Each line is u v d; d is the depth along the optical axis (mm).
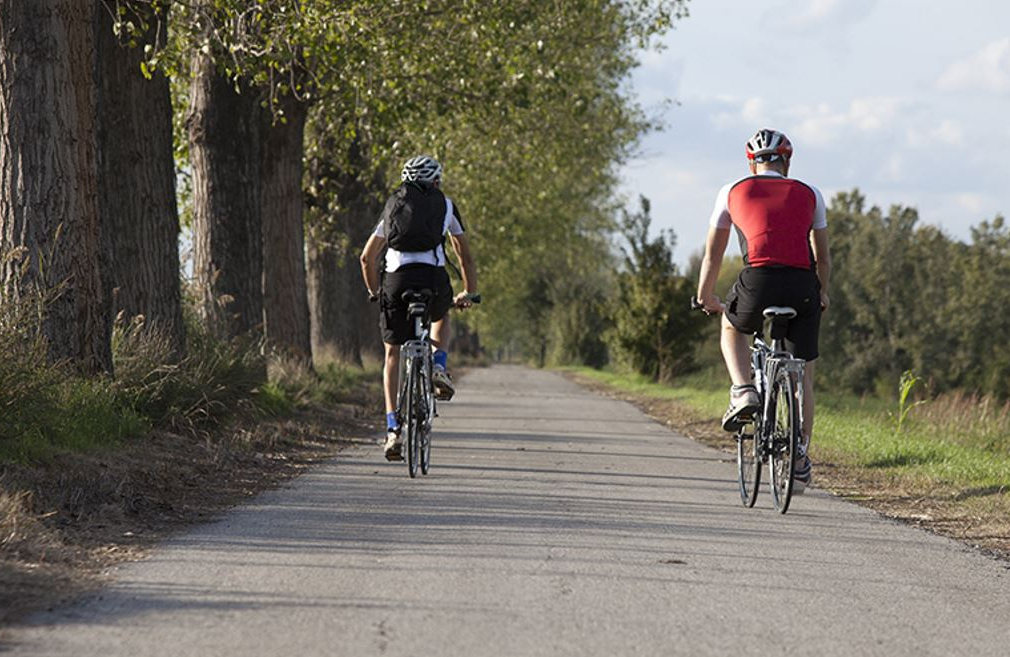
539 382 84312
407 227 18109
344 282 66875
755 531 15273
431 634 9336
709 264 16500
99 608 9961
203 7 29422
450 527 14758
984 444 30781
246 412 27453
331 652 8742
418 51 39812
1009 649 9609
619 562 12680
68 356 20766
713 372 79938
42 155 20641
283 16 31156
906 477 22453
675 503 17781
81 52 21156
